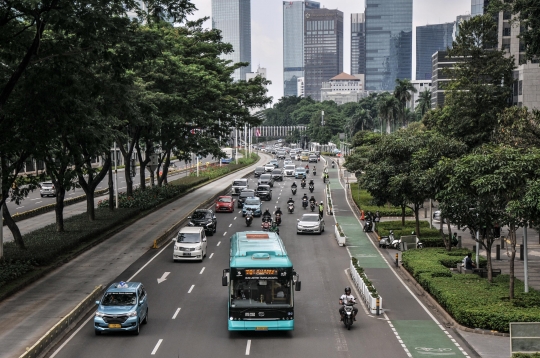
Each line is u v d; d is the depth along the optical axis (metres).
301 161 152.25
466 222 32.50
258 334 26.50
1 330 26.27
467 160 31.86
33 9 29.75
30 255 38.84
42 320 27.78
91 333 26.48
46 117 35.75
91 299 31.50
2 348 23.75
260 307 25.70
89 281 36.06
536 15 46.31
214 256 43.88
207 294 33.28
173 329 27.05
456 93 57.72
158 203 70.44
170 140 73.06
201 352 23.94
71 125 36.69
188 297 32.62
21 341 24.67
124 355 23.50
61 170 45.28
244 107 82.31
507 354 23.80
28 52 31.31
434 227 54.66
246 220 58.72
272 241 29.72
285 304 25.81
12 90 34.69
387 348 24.66
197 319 28.62
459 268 38.78
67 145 39.97
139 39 33.62
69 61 33.72
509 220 29.30
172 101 60.06
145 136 70.12
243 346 24.77
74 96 35.75
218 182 102.88
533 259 43.66
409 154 47.84
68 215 63.66
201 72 63.38
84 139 40.00
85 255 44.03
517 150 31.00
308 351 24.20
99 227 50.94
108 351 24.00
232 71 81.38
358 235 54.47
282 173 111.38
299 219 58.62
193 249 41.66
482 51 58.03
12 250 40.44
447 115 58.38
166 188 78.19
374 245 49.50
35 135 35.62
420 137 49.22
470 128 56.62
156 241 47.03
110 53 33.50
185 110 63.72
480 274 37.47
